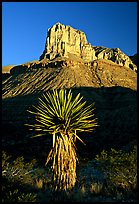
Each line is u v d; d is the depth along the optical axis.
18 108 81.69
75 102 11.24
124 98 92.81
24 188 12.85
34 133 45.91
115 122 61.84
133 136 47.91
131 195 11.42
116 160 13.25
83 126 11.21
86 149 39.41
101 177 16.16
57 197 10.78
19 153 32.56
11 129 48.59
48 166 20.72
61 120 11.00
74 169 11.23
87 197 11.60
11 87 129.88
